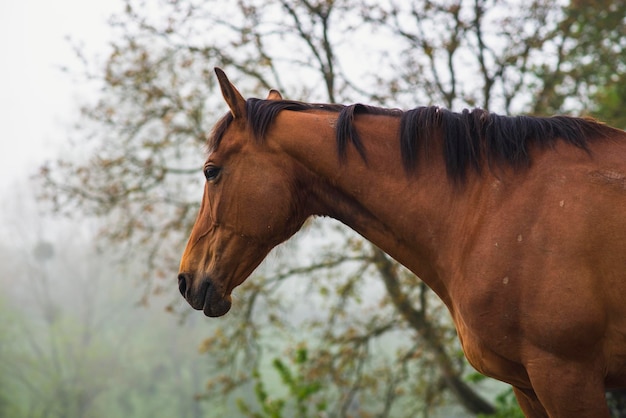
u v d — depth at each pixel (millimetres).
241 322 9508
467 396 9898
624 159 2580
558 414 2539
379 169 2824
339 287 9367
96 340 28625
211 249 2992
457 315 2779
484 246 2596
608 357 2521
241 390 22406
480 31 8578
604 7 9016
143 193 9477
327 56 8680
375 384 9961
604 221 2473
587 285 2441
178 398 28641
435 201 2750
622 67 9750
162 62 8914
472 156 2725
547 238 2502
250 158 2928
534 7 8586
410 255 2863
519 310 2518
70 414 26344
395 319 9719
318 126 2908
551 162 2625
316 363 9617
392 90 8531
